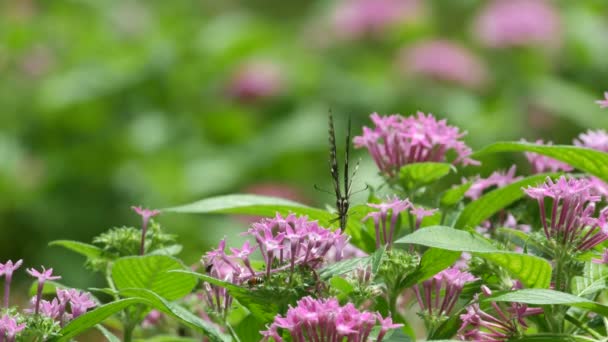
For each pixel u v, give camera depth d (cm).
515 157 957
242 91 1292
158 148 1273
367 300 350
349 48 1375
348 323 287
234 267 329
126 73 1332
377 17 1335
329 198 1198
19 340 319
